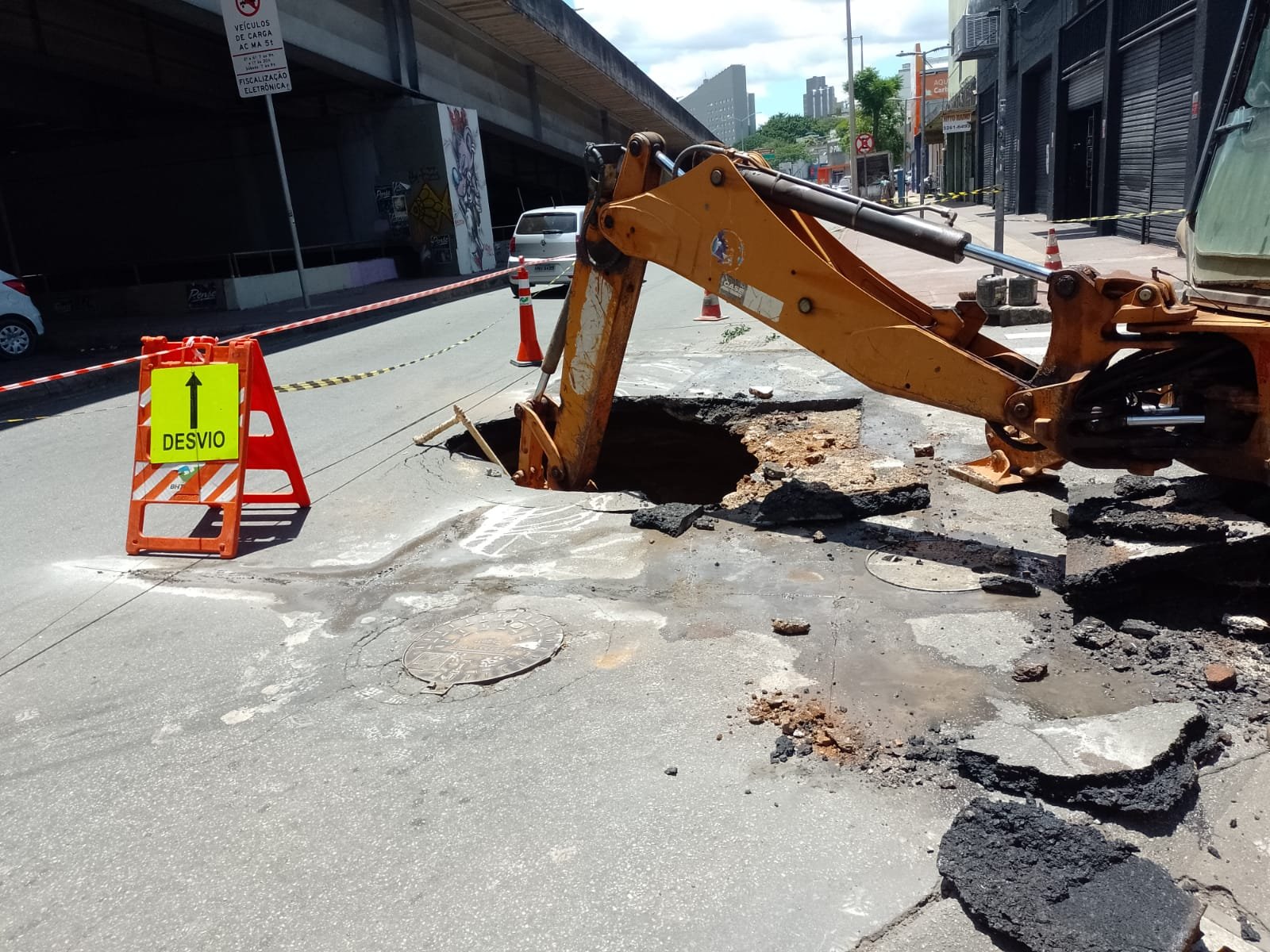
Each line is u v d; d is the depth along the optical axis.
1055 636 3.76
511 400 8.74
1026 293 10.96
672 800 2.92
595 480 8.72
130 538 5.32
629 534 5.13
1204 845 2.64
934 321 4.52
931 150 66.75
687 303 15.30
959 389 4.25
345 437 7.64
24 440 8.56
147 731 3.51
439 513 5.62
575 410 5.95
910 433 6.81
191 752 3.36
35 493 6.70
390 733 3.39
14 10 16.58
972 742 3.04
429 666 3.84
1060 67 24.62
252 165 25.75
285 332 15.39
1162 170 17.50
